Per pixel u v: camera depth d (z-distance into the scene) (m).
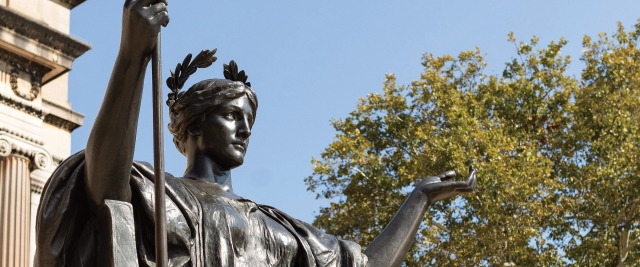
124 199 4.11
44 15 21.36
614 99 22.92
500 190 19.75
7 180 19.80
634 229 21.78
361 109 22.81
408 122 22.44
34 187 20.28
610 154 22.30
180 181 4.51
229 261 4.37
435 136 21.48
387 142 22.56
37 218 4.12
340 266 4.79
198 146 4.77
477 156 20.72
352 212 21.16
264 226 4.62
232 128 4.78
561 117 23.28
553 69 23.92
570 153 22.97
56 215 4.07
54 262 4.11
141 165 4.30
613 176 21.59
